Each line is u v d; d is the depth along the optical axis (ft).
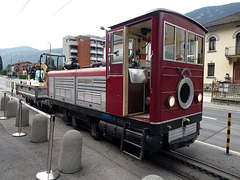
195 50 13.58
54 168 11.14
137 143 11.05
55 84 22.30
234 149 15.51
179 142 11.64
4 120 22.66
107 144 15.75
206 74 69.00
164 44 10.61
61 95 20.84
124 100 12.18
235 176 10.80
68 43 177.88
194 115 13.60
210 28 66.54
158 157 13.48
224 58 64.08
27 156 12.70
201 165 12.08
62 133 18.44
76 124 19.62
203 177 10.84
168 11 10.61
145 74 13.62
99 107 14.71
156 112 10.43
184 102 12.70
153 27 10.46
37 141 15.42
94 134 16.61
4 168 10.98
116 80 12.77
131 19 11.53
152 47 10.52
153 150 10.57
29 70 37.47
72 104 18.74
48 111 27.35
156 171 11.40
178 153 14.03
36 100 26.25
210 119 28.17
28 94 29.99
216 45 65.67
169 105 10.86
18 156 12.66
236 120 27.66
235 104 41.22
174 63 11.42
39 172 10.51
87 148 14.78
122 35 12.37
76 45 177.99
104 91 14.08
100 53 203.51
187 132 13.04
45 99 25.59
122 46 12.32
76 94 17.93
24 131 18.35
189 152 14.49
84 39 183.21
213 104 44.06
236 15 65.57
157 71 10.37
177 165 12.30
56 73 22.02
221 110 37.50
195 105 13.71
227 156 13.84
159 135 10.78
